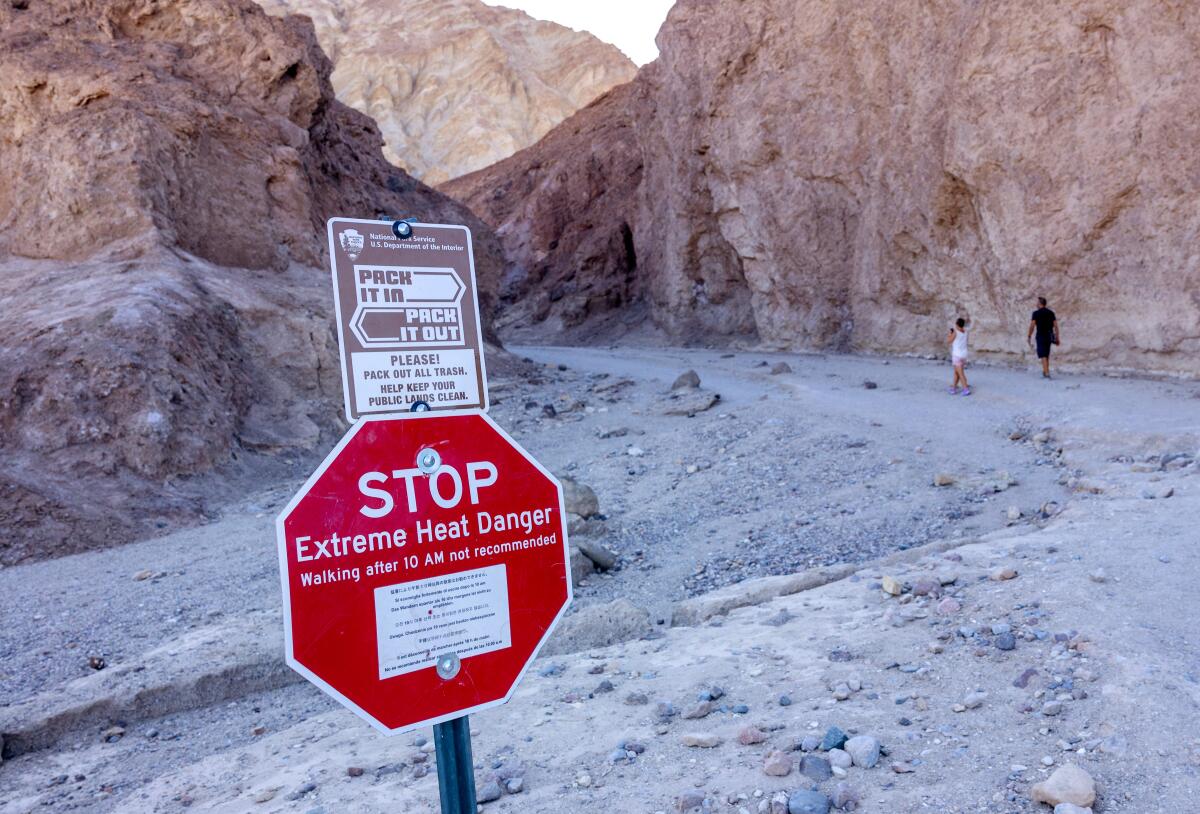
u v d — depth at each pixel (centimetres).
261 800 475
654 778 425
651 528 1219
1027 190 2091
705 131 3678
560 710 538
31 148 2300
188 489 1623
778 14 3250
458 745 249
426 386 252
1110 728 402
